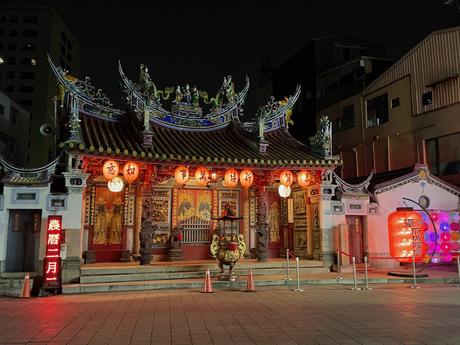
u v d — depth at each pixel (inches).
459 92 1074.7
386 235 908.0
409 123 1209.4
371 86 1369.3
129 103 848.9
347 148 1457.9
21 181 684.1
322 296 581.9
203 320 423.8
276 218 971.3
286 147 920.3
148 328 390.6
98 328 391.5
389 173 1160.8
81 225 695.7
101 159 755.4
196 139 887.1
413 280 726.5
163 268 737.0
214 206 920.9
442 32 1129.4
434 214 948.6
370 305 508.7
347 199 884.0
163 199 887.1
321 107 1627.7
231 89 976.9
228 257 693.9
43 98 2893.7
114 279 683.4
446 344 335.9
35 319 431.8
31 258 697.0
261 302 531.5
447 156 1095.0
